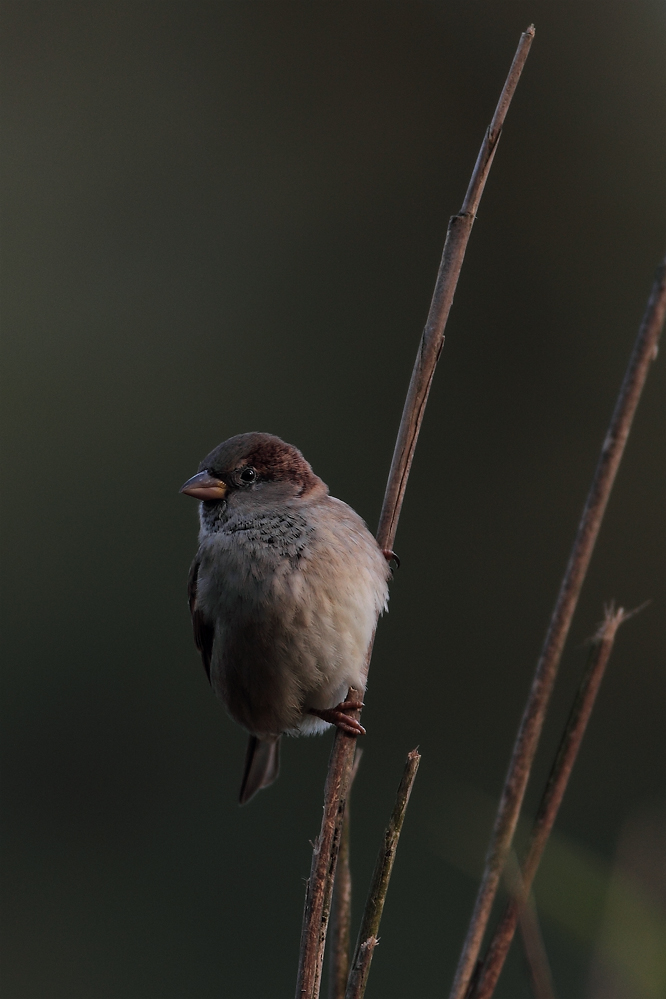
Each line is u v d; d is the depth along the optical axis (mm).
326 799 3014
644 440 15328
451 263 3486
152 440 14820
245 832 11672
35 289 15500
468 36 16781
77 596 13688
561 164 16391
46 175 16016
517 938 2170
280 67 16812
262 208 16203
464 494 14977
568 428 15500
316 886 2859
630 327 15828
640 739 13258
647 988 1718
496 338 15844
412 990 9242
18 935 11266
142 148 16359
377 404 15367
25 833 12430
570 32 16703
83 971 10688
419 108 16703
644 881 1805
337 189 16328
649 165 16391
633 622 14344
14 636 13375
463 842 1959
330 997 2816
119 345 15297
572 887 1809
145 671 13250
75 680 13148
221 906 11305
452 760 13031
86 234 15898
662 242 16047
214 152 16375
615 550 14844
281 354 15484
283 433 15156
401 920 9742
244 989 10422
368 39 16828
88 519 14180
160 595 13781
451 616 14172
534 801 12391
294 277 15898
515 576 14547
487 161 3352
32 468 14438
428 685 13641
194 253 15914
